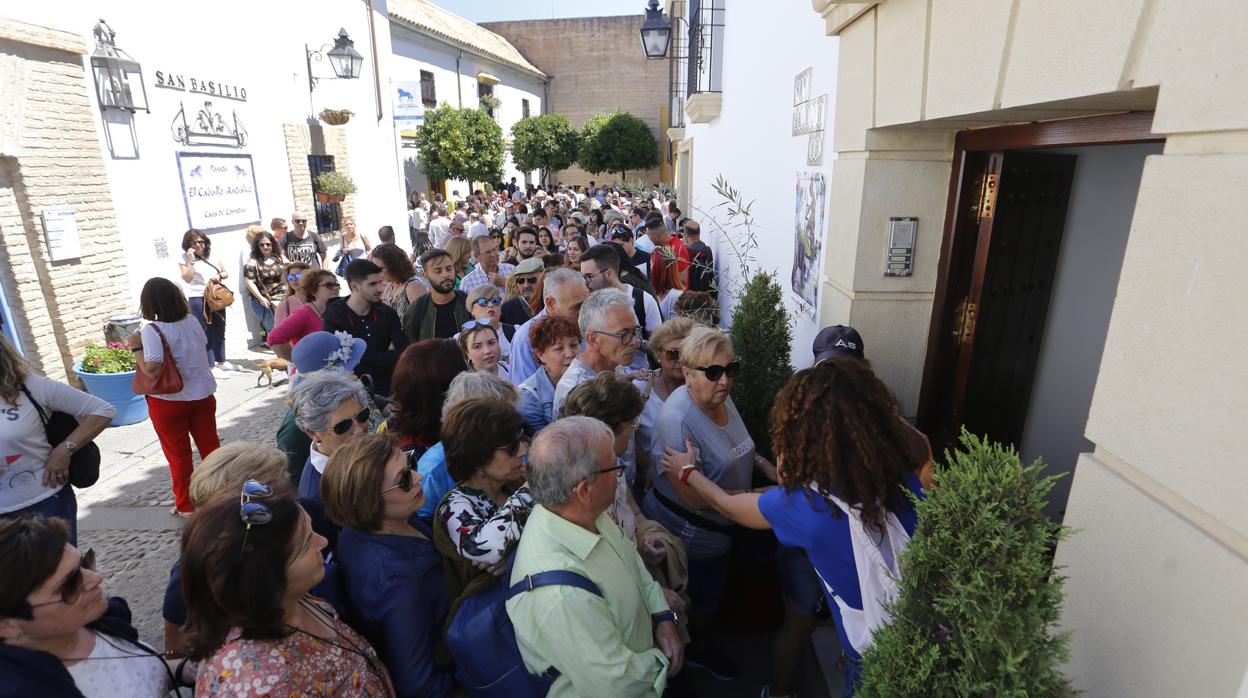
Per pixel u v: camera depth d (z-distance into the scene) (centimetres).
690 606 276
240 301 907
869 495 174
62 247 614
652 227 767
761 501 200
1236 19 110
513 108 3128
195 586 151
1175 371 126
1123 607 142
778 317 391
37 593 150
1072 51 158
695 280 718
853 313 313
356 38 1252
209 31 834
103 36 660
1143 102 165
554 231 1217
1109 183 323
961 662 143
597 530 194
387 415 349
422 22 2170
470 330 343
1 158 566
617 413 237
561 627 170
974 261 296
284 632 156
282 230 934
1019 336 324
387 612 185
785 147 473
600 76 3594
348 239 1027
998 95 193
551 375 323
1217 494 116
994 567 132
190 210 799
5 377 284
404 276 571
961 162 286
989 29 196
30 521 157
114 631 180
